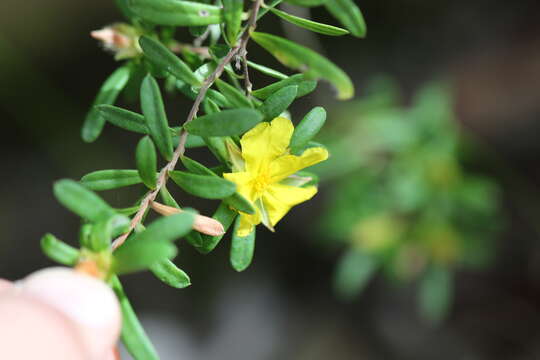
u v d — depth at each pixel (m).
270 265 0.40
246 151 0.14
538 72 0.36
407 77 0.38
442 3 0.39
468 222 0.28
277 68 0.31
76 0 0.38
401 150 0.28
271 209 0.14
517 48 0.37
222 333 0.38
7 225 0.37
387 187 0.29
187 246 0.38
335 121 0.30
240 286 0.39
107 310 0.13
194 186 0.14
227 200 0.14
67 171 0.37
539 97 0.36
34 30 0.38
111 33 0.16
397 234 0.28
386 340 0.38
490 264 0.37
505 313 0.37
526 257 0.36
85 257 0.13
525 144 0.35
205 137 0.14
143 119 0.14
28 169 0.38
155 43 0.14
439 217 0.28
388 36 0.39
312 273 0.40
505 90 0.37
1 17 0.38
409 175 0.27
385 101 0.29
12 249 0.37
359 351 0.38
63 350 0.13
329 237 0.32
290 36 0.24
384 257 0.29
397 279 0.32
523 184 0.35
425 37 0.39
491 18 0.39
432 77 0.38
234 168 0.14
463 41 0.39
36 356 0.13
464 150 0.31
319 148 0.14
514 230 0.36
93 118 0.16
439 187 0.27
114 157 0.36
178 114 0.35
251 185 0.14
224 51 0.15
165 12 0.14
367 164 0.29
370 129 0.28
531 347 0.36
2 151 0.38
